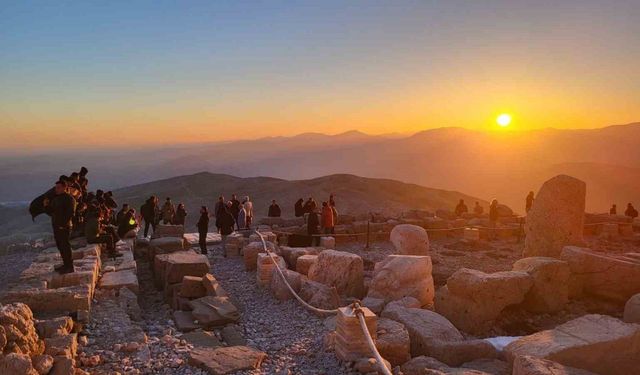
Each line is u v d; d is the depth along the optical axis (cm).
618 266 1184
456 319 1034
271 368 707
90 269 1041
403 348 748
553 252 1383
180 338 830
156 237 1781
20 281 946
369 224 2131
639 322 970
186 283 1099
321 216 2053
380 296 1091
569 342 698
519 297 1046
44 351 646
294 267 1460
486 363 738
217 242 1983
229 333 871
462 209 2747
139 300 1252
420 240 1535
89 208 1345
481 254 1920
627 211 2795
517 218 2531
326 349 775
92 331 804
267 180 8469
